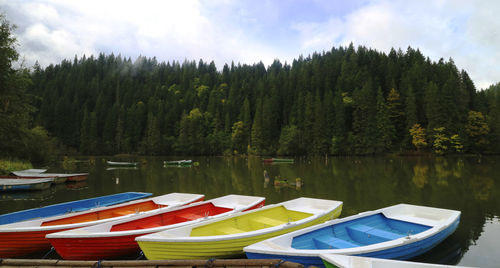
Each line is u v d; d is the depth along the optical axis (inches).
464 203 489.1
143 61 5516.7
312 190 636.7
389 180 799.1
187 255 223.0
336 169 1178.6
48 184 698.8
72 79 3907.5
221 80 4407.0
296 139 2455.7
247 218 307.7
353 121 2506.2
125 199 469.1
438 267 153.8
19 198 570.6
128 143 2982.3
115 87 3961.6
